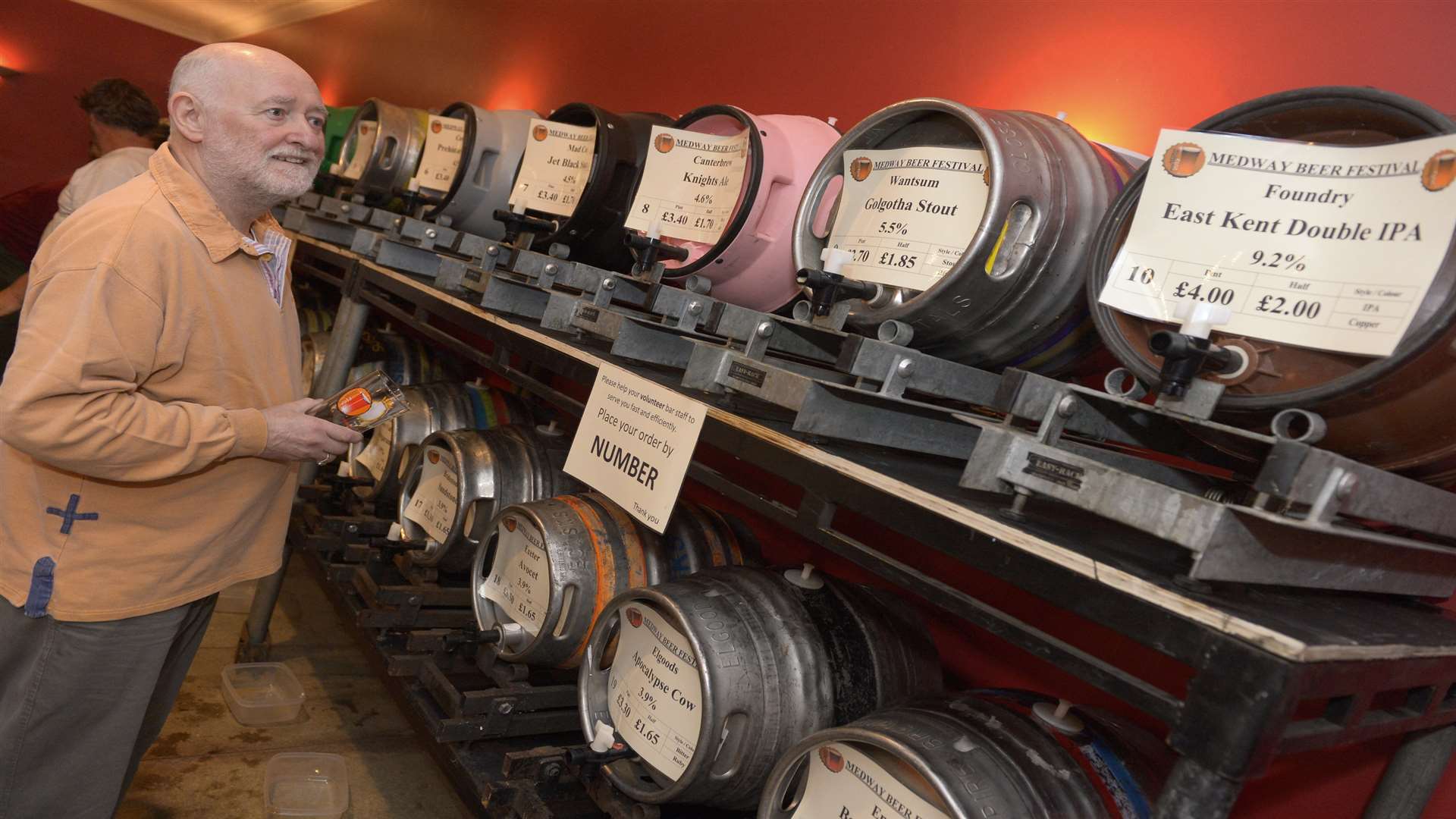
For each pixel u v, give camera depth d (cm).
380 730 273
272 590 287
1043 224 135
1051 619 187
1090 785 121
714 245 186
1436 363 98
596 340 197
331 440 168
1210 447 136
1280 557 95
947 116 152
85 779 163
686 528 201
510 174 290
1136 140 193
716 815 160
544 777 165
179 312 150
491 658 197
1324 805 156
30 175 1030
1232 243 107
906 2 248
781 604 154
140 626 160
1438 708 131
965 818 106
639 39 357
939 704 131
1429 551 119
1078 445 123
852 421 131
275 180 159
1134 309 113
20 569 153
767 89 290
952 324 143
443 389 286
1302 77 168
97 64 1055
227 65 153
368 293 293
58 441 136
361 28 701
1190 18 186
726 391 156
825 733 123
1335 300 97
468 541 227
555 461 235
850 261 150
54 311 139
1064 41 208
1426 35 154
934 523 115
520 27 452
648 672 156
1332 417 107
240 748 250
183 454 147
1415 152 94
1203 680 88
